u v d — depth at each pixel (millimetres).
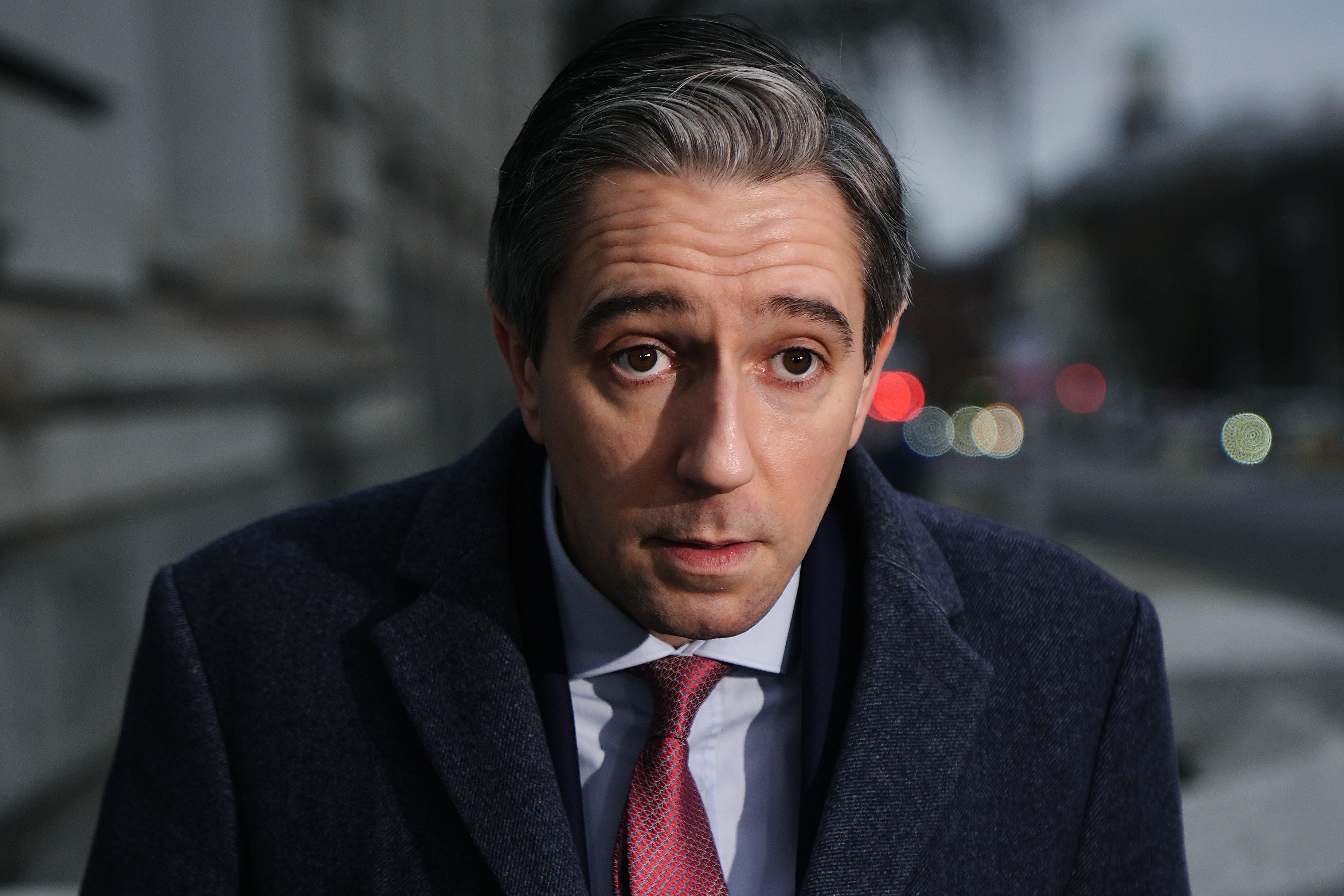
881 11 10102
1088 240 56156
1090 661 1085
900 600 1068
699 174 850
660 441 877
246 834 1047
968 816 1029
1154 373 51219
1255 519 13734
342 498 1206
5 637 2566
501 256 968
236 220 5836
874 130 932
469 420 12086
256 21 5941
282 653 1058
